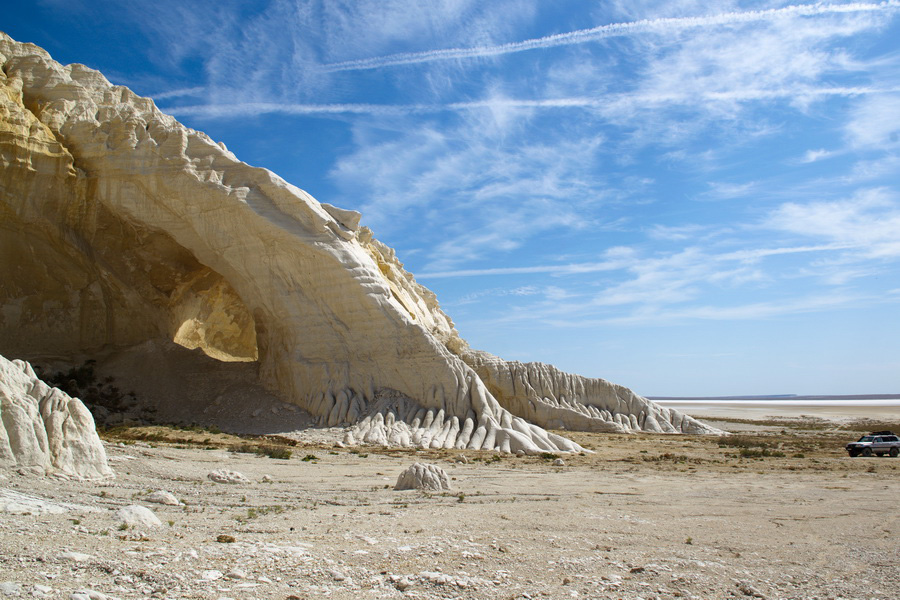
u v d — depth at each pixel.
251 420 30.62
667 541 10.47
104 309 35.47
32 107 34.06
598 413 37.12
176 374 35.00
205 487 14.55
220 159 33.59
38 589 6.12
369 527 10.45
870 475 20.73
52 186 32.38
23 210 32.22
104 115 34.22
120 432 26.33
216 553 8.04
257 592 6.75
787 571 8.90
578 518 12.16
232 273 33.75
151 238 34.66
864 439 28.25
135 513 9.90
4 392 13.22
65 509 10.44
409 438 27.77
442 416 29.34
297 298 32.38
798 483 18.45
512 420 29.47
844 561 9.52
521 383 36.78
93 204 33.53
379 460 22.11
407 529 10.38
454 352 38.38
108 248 34.97
